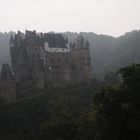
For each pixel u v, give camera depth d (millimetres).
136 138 46906
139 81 48750
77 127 104750
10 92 171750
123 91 49062
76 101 156750
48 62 194375
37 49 192375
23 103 153875
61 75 195500
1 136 131000
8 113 143000
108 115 49156
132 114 45844
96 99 52156
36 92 176250
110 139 49125
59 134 105375
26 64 187375
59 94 166125
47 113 144125
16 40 199375
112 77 190375
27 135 132625
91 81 191000
